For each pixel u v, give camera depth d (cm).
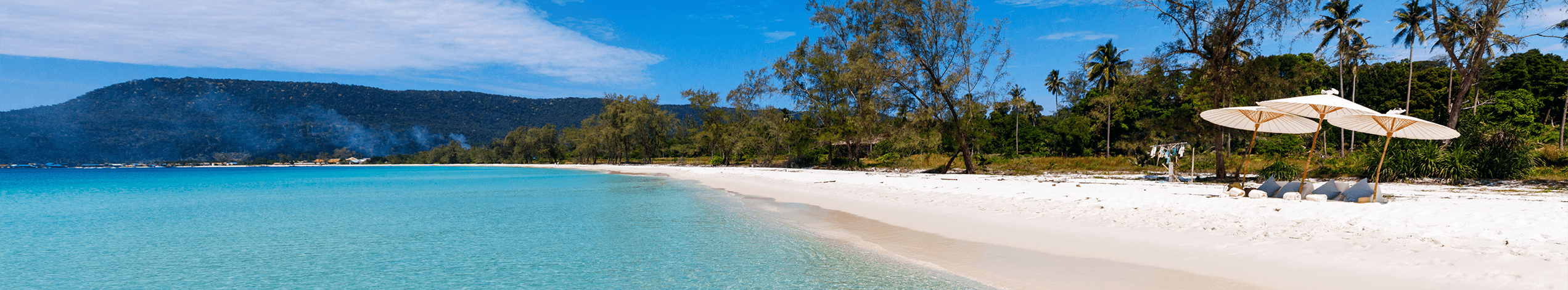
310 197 2333
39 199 2364
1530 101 4381
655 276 761
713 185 2702
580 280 753
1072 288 616
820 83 4069
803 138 4547
